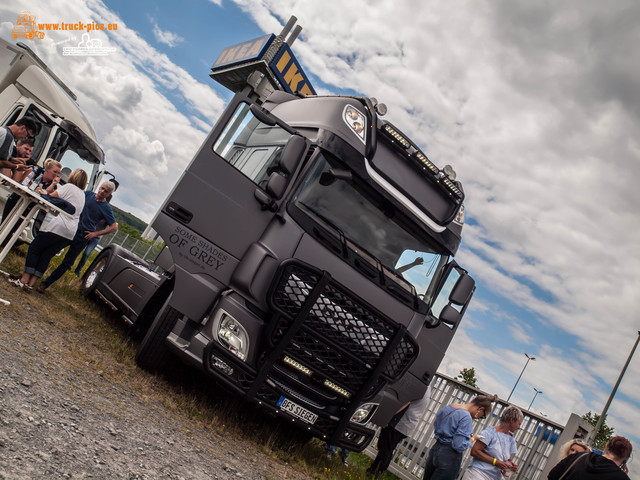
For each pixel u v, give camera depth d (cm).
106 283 800
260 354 550
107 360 560
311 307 539
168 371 603
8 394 339
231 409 633
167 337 565
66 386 412
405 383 666
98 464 308
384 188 602
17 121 994
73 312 720
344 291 553
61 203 688
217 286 557
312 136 592
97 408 403
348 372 570
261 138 620
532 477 759
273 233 551
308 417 567
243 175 568
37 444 293
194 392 618
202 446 463
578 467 489
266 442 603
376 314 571
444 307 673
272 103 755
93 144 1172
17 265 861
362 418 622
